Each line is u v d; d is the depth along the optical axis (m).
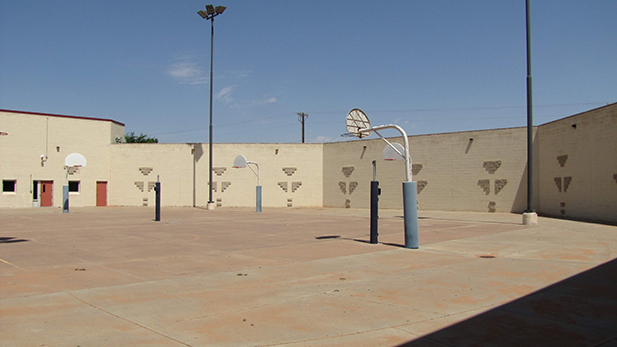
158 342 5.69
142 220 25.50
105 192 41.47
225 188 41.16
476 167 32.66
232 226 21.94
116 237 16.94
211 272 10.17
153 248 13.98
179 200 41.28
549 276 9.59
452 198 33.62
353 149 39.31
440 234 17.81
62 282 9.04
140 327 6.27
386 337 5.95
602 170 24.17
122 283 8.99
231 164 41.22
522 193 30.83
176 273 10.05
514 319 6.66
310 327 6.35
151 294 8.12
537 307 7.28
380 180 37.38
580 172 26.11
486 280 9.27
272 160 41.34
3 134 35.59
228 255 12.59
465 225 22.11
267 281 9.26
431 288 8.62
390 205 36.78
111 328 6.21
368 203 38.19
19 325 6.28
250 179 41.12
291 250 13.55
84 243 15.11
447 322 6.56
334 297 7.98
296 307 7.34
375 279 9.44
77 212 33.03
